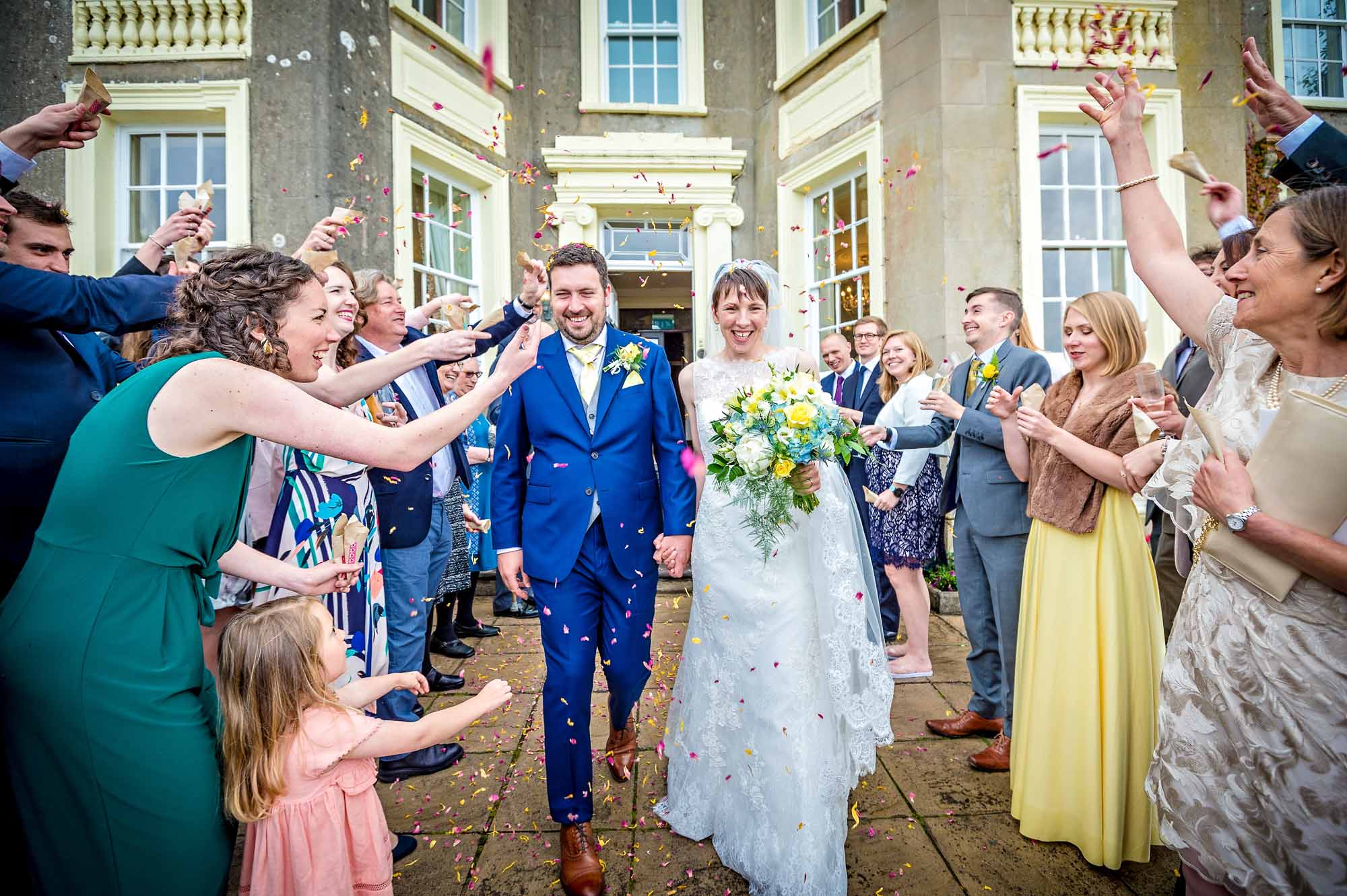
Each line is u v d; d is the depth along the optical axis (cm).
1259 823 121
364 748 148
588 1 707
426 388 288
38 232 167
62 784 121
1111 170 564
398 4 546
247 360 131
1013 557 244
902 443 307
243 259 135
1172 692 136
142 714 121
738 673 197
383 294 264
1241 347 133
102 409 128
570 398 212
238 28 503
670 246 744
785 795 183
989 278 530
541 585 206
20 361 160
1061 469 207
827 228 673
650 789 240
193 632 132
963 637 398
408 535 253
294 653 146
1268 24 610
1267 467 118
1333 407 110
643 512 214
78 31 506
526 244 699
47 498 163
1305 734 115
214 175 530
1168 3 543
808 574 198
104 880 123
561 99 711
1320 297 113
